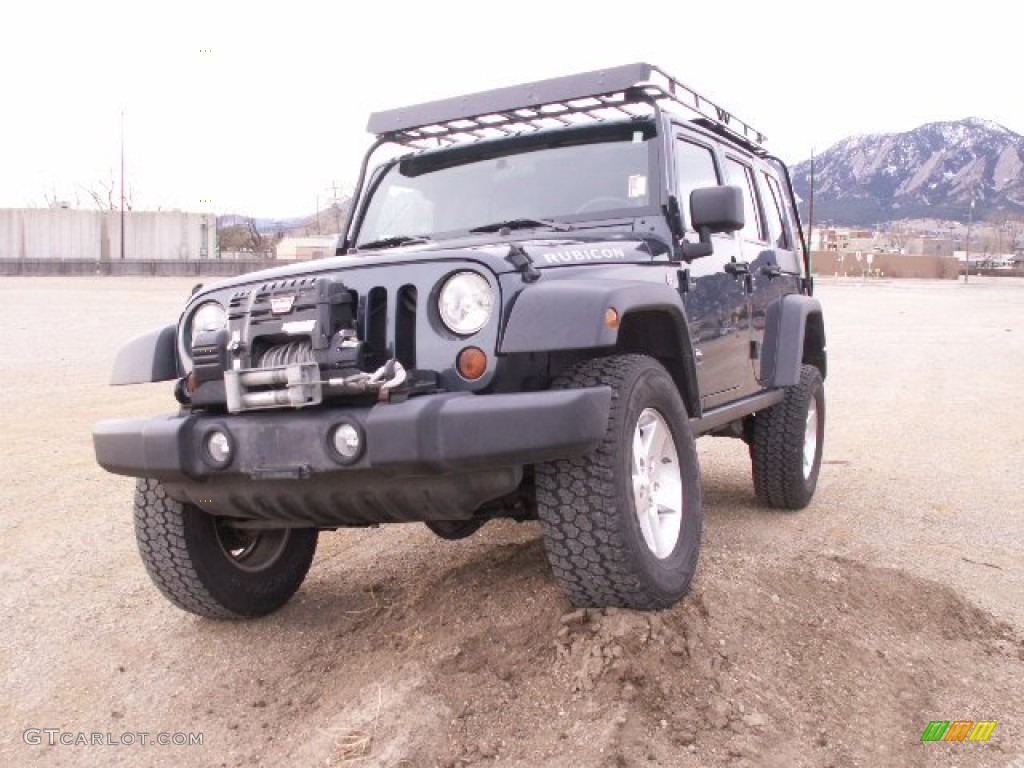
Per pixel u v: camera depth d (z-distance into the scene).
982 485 6.81
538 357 3.56
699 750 3.02
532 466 3.58
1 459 7.83
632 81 4.54
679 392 4.41
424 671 3.40
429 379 3.41
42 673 3.88
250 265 53.59
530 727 3.10
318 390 3.35
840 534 5.48
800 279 6.93
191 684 3.74
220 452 3.53
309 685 3.66
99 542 5.62
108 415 9.85
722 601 3.85
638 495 3.66
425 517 3.56
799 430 5.86
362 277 3.59
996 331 22.81
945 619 4.19
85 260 53.03
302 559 4.50
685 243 4.55
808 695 3.41
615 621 3.44
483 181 4.98
